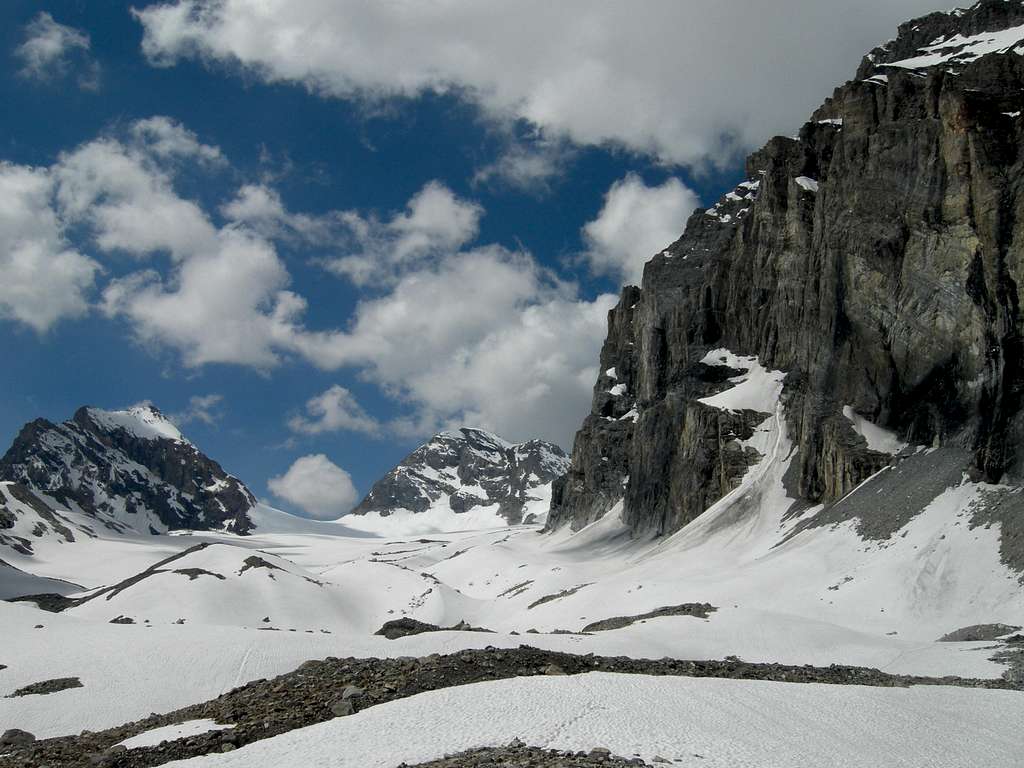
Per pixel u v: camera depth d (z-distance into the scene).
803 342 158.38
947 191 115.06
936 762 32.50
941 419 111.88
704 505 163.50
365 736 32.09
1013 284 101.62
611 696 36.59
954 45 170.25
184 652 58.22
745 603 92.44
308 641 60.41
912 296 119.38
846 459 122.75
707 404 172.38
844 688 42.06
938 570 84.31
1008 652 56.78
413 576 158.25
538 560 191.50
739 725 33.66
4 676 55.56
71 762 37.66
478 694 37.06
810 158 171.62
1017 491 89.12
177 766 30.86
